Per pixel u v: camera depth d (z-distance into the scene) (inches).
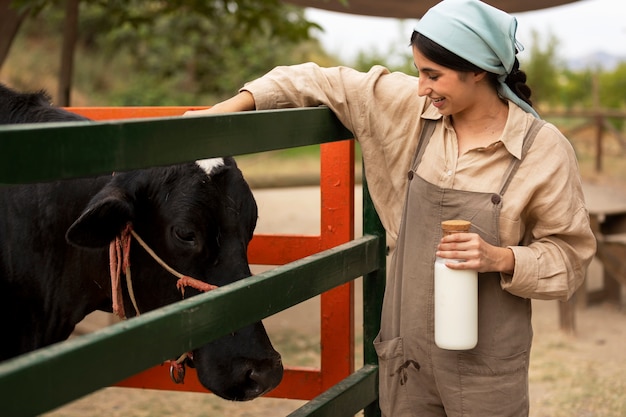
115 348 61.2
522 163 86.5
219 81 587.5
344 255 97.9
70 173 58.3
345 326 120.9
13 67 657.0
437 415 95.8
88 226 85.0
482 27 83.5
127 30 648.4
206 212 91.2
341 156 118.6
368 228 110.0
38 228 99.2
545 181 85.7
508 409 90.1
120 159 62.5
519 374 90.5
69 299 101.6
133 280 96.0
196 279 91.8
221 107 96.0
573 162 88.4
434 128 92.5
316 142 94.5
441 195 88.7
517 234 87.6
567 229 86.7
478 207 86.7
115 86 682.2
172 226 91.2
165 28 629.9
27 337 103.7
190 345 69.9
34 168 55.6
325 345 122.0
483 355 89.2
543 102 795.4
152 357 65.3
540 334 245.4
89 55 701.9
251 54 617.6
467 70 84.7
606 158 626.5
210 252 91.7
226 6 276.4
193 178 92.1
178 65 629.9
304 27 284.7
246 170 522.3
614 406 184.5
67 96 249.9
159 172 93.2
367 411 112.2
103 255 97.1
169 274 93.2
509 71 86.6
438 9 85.0
